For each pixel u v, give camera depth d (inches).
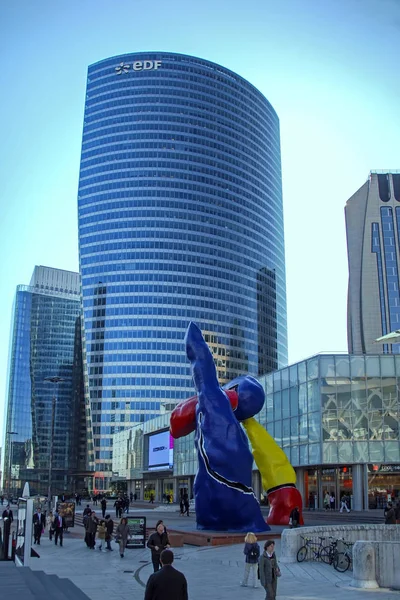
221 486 1158.3
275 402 2223.2
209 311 7037.4
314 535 859.4
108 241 7052.2
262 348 7514.8
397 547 660.1
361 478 1875.0
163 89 7588.6
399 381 1908.2
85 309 6993.1
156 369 6717.5
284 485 1311.5
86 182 7357.3
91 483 6697.8
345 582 679.7
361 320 6003.9
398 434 1870.1
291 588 647.1
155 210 7111.2
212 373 1224.2
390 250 6092.5
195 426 1262.3
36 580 641.6
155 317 6820.9
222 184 7568.9
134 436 4687.5
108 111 7524.6
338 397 1909.4
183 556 941.8
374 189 6299.2
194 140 7519.7
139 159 7283.5
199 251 7155.5
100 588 667.4
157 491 4094.5
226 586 666.8
